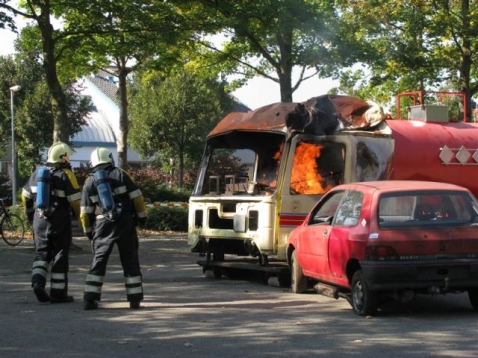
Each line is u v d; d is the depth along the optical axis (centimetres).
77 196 1053
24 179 4006
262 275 1334
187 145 4000
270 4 2041
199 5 2038
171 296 1133
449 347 742
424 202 932
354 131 1236
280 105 1277
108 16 1852
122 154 2859
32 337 809
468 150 1277
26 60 4178
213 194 1405
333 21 2197
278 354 718
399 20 2430
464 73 2398
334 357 703
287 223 1216
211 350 739
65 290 1063
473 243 902
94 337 808
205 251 1394
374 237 895
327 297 1114
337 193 1050
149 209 2542
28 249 1894
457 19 2362
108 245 991
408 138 1253
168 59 2156
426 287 891
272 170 1311
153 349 746
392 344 757
